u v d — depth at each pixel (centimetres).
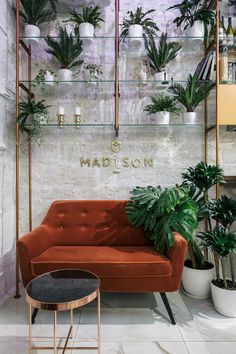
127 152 254
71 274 156
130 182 255
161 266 177
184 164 254
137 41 238
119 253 195
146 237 228
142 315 190
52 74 238
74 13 234
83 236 229
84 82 247
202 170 200
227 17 245
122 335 167
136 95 254
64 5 253
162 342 161
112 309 198
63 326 177
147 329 174
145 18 254
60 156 255
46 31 251
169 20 253
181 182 254
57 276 153
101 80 240
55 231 229
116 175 255
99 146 254
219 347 156
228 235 183
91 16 233
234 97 221
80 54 250
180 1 253
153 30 242
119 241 228
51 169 255
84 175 255
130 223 228
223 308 188
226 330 173
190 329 174
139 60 252
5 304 206
